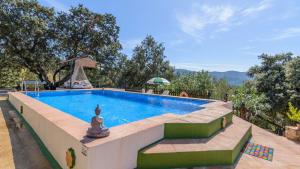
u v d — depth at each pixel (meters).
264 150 4.78
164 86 13.93
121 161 2.96
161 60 27.17
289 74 15.41
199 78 12.82
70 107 8.77
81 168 2.63
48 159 3.62
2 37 15.62
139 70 25.75
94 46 20.27
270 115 16.45
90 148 2.48
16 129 5.32
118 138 2.88
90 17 19.73
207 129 4.38
